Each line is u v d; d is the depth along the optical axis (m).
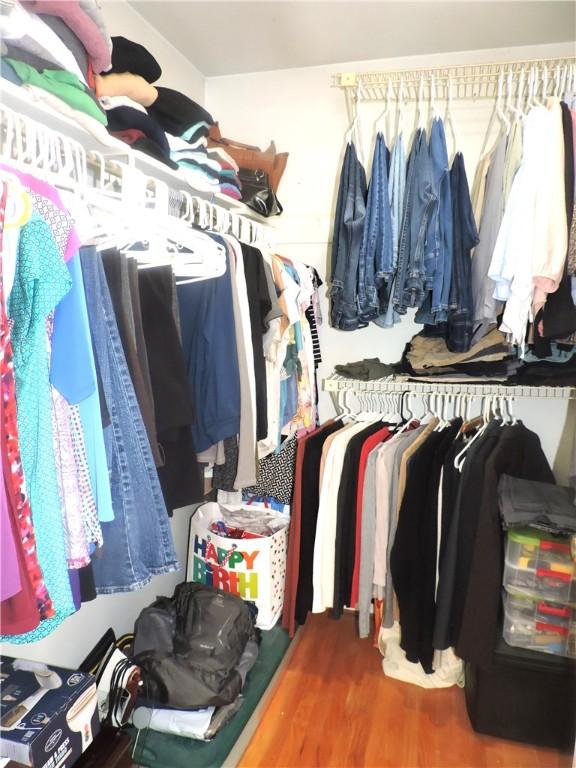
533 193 1.61
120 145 1.18
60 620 0.89
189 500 1.28
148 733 1.58
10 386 0.73
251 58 2.33
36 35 0.94
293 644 2.17
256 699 1.77
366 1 1.85
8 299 0.78
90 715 1.28
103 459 0.91
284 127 2.47
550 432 2.27
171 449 1.25
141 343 1.11
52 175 0.89
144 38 2.02
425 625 1.76
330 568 1.96
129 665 1.62
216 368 1.33
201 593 1.90
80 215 0.94
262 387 1.52
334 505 1.95
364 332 2.47
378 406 2.43
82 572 0.95
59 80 1.00
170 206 1.40
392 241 1.90
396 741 1.70
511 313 1.67
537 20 1.95
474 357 2.01
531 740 1.67
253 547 2.04
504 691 1.68
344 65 2.37
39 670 1.30
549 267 1.59
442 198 1.83
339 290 2.01
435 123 1.84
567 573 1.62
